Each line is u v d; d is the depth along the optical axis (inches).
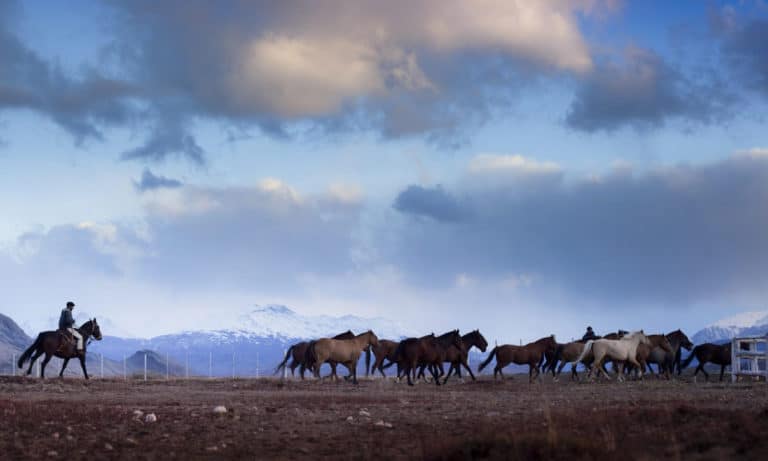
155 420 933.2
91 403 1173.7
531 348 1895.9
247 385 1681.8
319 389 1581.0
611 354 1759.4
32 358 1734.7
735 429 727.1
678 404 1005.8
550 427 666.2
